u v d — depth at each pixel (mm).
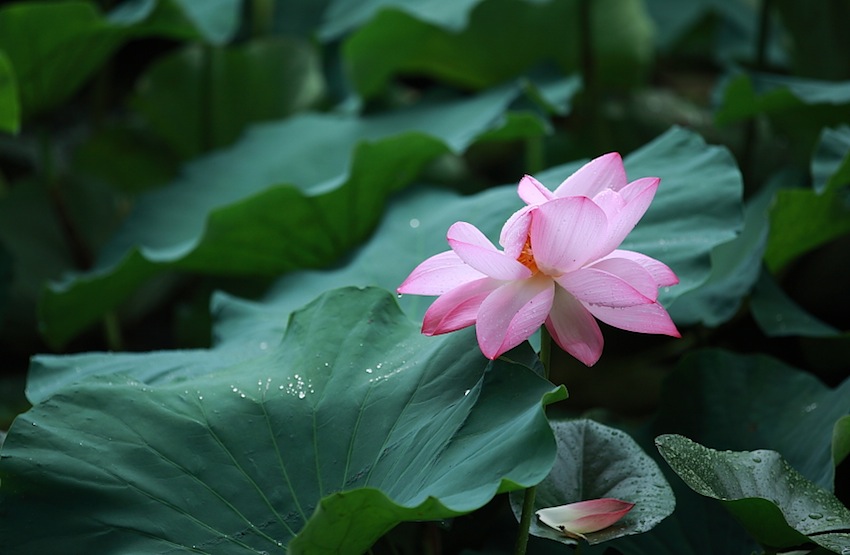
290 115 4449
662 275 2350
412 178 3061
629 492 2428
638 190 2340
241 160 3604
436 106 3637
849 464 2678
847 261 3012
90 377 2469
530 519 2363
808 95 3047
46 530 2355
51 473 2377
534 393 2352
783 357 2949
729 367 2654
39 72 3486
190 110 4453
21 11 3223
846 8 3719
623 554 2490
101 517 2365
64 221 3766
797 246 2926
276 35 4980
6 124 2988
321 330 2508
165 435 2424
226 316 2752
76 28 3408
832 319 3000
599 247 2318
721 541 2521
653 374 3066
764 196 3141
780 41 5062
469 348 2434
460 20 3357
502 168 4496
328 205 2977
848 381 2596
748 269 2844
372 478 2379
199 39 3812
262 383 2473
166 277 4266
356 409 2432
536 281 2332
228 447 2422
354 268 2836
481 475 2293
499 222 2756
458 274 2354
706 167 2707
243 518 2379
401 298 2727
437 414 2389
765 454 2428
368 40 3705
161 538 2359
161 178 4531
